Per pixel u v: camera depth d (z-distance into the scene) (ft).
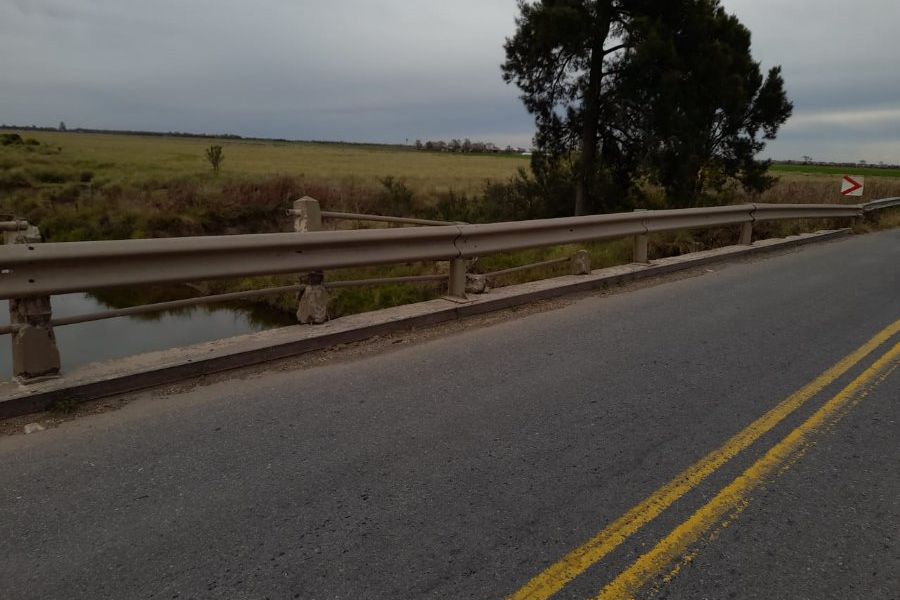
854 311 24.22
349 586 8.46
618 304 25.29
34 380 14.11
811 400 15.26
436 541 9.47
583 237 28.48
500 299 23.93
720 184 67.56
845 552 9.40
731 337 20.61
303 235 17.99
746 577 8.80
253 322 34.53
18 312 14.19
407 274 32.22
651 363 17.89
